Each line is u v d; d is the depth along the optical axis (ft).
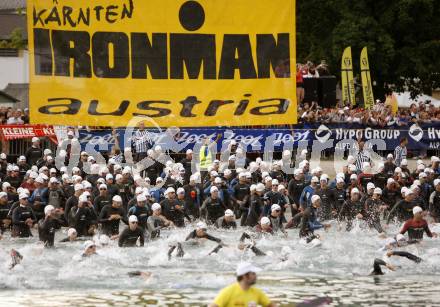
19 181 211.00
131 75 219.00
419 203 201.26
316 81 272.72
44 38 211.82
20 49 396.78
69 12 213.46
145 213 186.29
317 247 177.58
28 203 188.96
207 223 200.85
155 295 136.98
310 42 341.00
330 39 333.21
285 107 224.53
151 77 220.23
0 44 396.98
